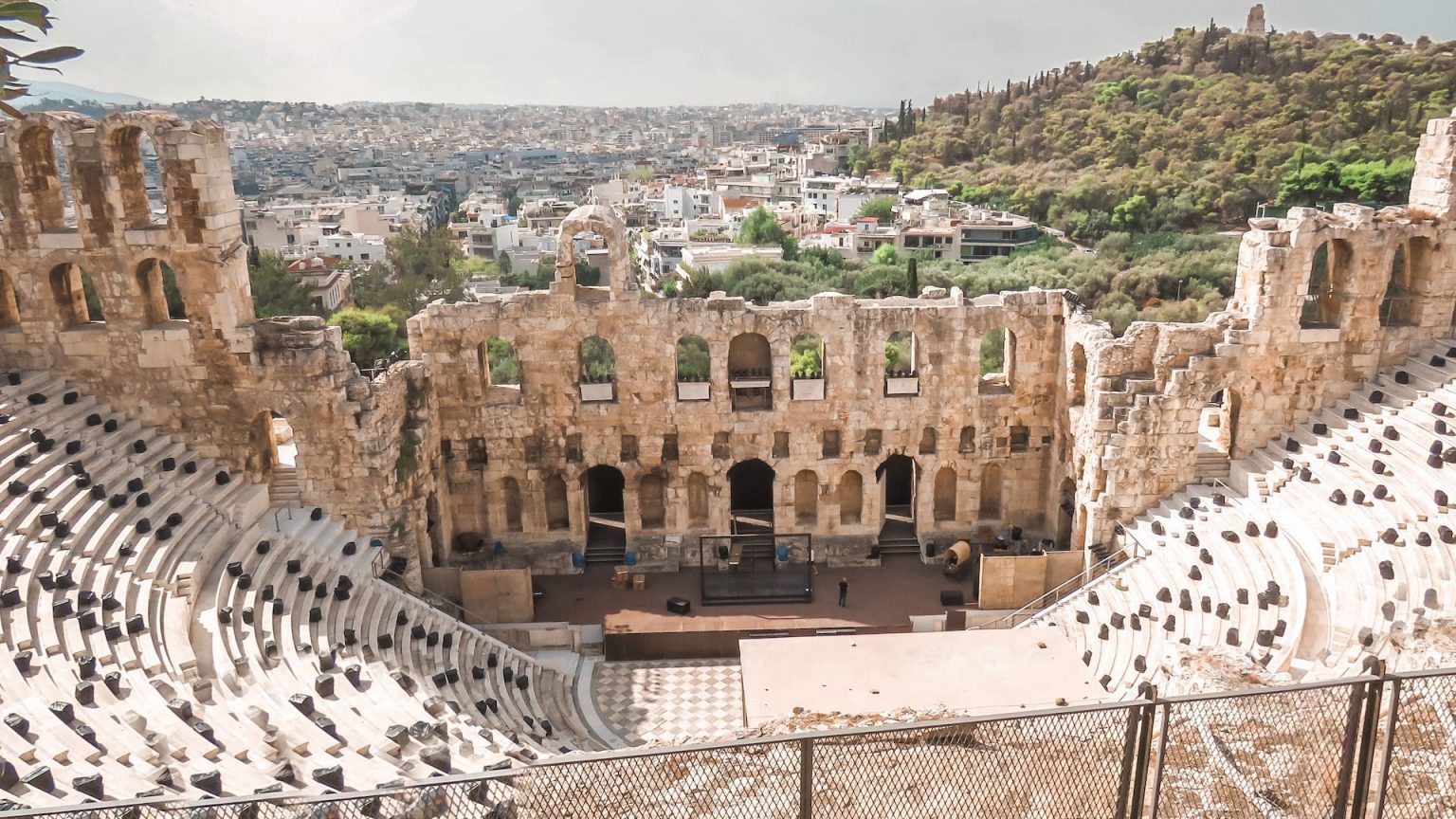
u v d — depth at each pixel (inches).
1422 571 1418.6
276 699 1341.0
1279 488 1867.6
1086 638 1798.7
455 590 2100.1
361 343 3868.1
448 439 2245.3
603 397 2260.1
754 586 2208.4
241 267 1916.8
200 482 1860.2
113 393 1904.5
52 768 1009.5
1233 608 1615.4
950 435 2278.5
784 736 642.8
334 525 1963.6
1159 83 7623.0
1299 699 831.7
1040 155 7465.6
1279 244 1931.6
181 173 1786.4
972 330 2209.6
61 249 1827.0
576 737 1696.6
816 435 2266.2
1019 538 2331.4
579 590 2229.3
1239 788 828.0
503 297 2167.8
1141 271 4537.4
